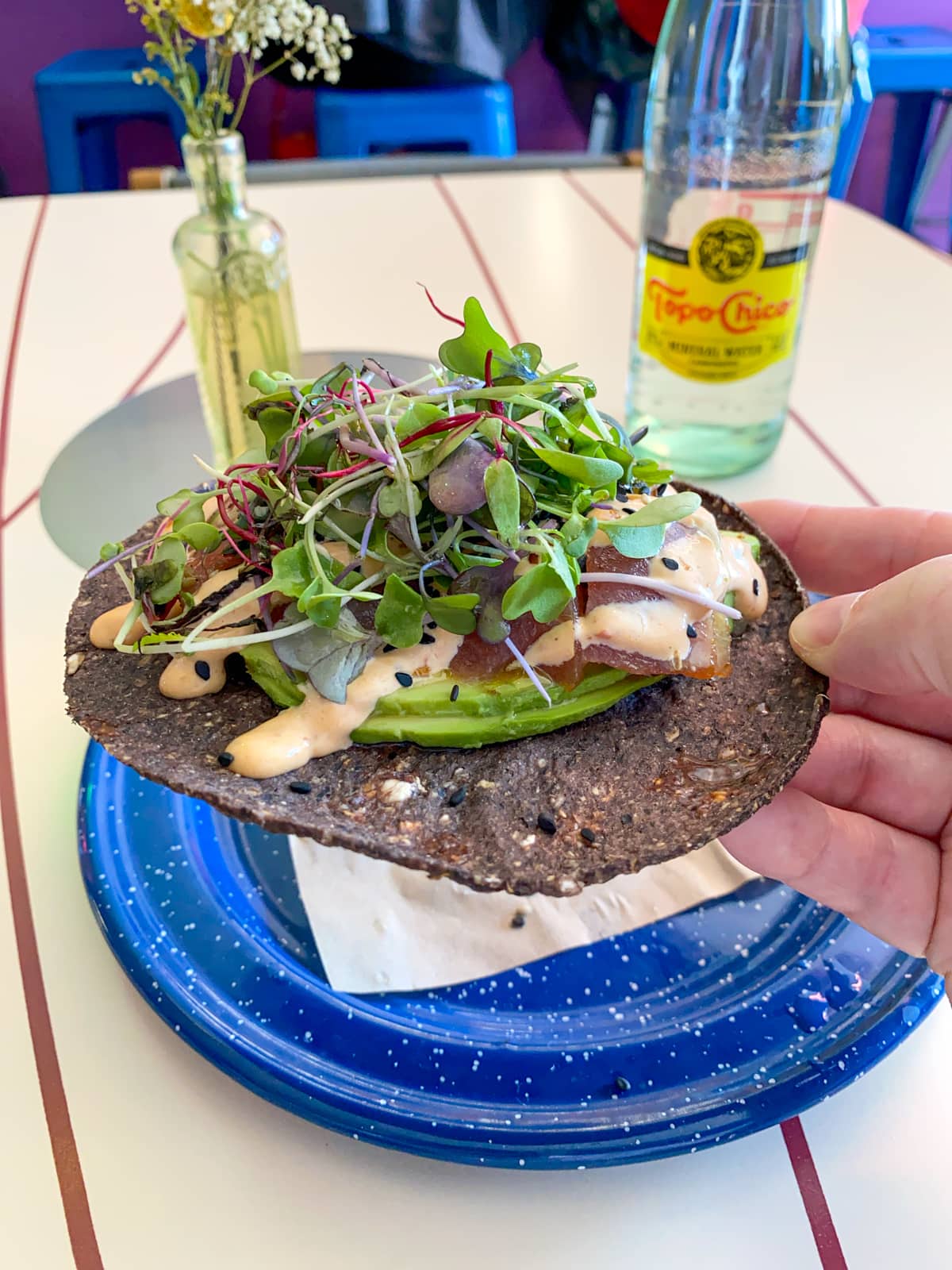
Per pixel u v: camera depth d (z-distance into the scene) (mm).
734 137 324
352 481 192
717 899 225
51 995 201
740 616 199
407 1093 178
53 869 226
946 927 222
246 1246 164
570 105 969
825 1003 195
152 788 233
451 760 192
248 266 333
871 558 281
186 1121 181
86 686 201
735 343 329
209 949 201
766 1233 167
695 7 322
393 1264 163
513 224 558
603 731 201
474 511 191
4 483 353
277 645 188
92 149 877
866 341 448
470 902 220
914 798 259
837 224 563
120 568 219
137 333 454
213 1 280
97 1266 161
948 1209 170
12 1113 182
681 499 197
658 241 336
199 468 360
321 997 195
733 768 193
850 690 282
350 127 776
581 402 212
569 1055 186
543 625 193
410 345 443
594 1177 174
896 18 992
